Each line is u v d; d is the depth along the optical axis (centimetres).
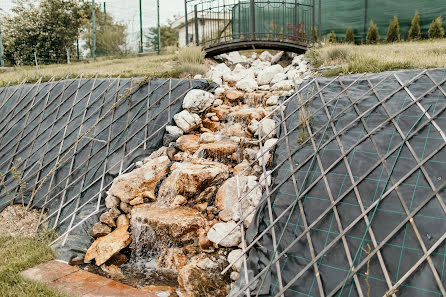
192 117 688
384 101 493
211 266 432
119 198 559
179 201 527
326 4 1481
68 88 875
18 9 2184
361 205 384
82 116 767
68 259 482
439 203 352
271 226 417
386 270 331
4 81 1079
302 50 1002
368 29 1417
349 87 561
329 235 380
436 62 602
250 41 1008
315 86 611
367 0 1425
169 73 862
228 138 648
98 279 420
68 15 2105
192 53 1005
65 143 723
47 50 2095
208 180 529
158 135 666
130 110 733
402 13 1393
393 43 1294
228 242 446
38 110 856
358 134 468
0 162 768
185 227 468
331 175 434
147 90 764
